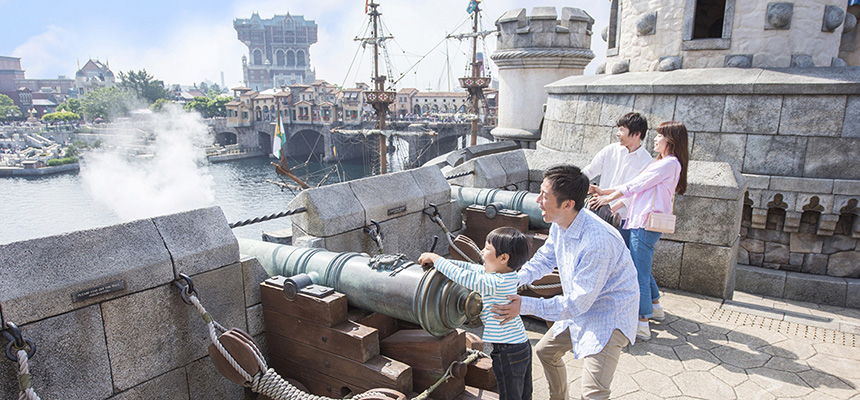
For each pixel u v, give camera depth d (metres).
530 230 4.59
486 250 2.44
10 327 2.15
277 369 3.10
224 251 2.96
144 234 2.68
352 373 2.70
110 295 2.50
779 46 6.39
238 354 2.57
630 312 2.27
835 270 5.86
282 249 3.34
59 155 104.00
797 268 6.05
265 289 3.04
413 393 2.76
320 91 111.06
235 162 101.00
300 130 104.38
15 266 2.23
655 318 4.26
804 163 5.75
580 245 2.21
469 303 2.60
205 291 2.89
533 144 11.96
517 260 2.37
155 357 2.72
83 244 2.46
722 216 4.77
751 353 3.71
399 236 4.45
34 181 84.81
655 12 7.28
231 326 3.04
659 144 3.74
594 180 5.92
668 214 3.64
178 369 2.83
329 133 98.25
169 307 2.75
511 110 12.16
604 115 7.36
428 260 2.62
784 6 6.22
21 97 172.25
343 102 100.12
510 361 2.45
